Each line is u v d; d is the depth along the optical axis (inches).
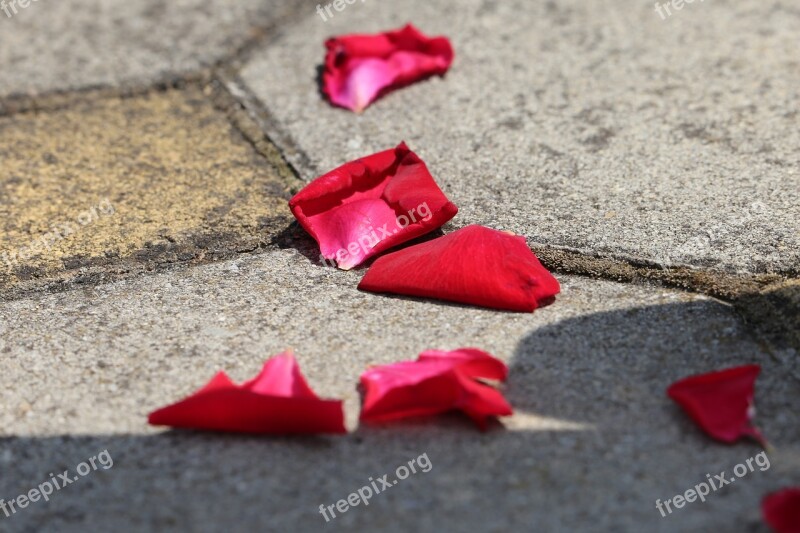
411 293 42.1
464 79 46.6
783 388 40.8
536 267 42.0
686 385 40.4
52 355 41.6
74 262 43.1
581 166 44.3
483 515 39.7
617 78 46.4
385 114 45.8
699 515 39.7
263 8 49.3
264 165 44.9
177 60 47.5
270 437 40.6
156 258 43.1
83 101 46.6
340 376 41.2
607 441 40.3
